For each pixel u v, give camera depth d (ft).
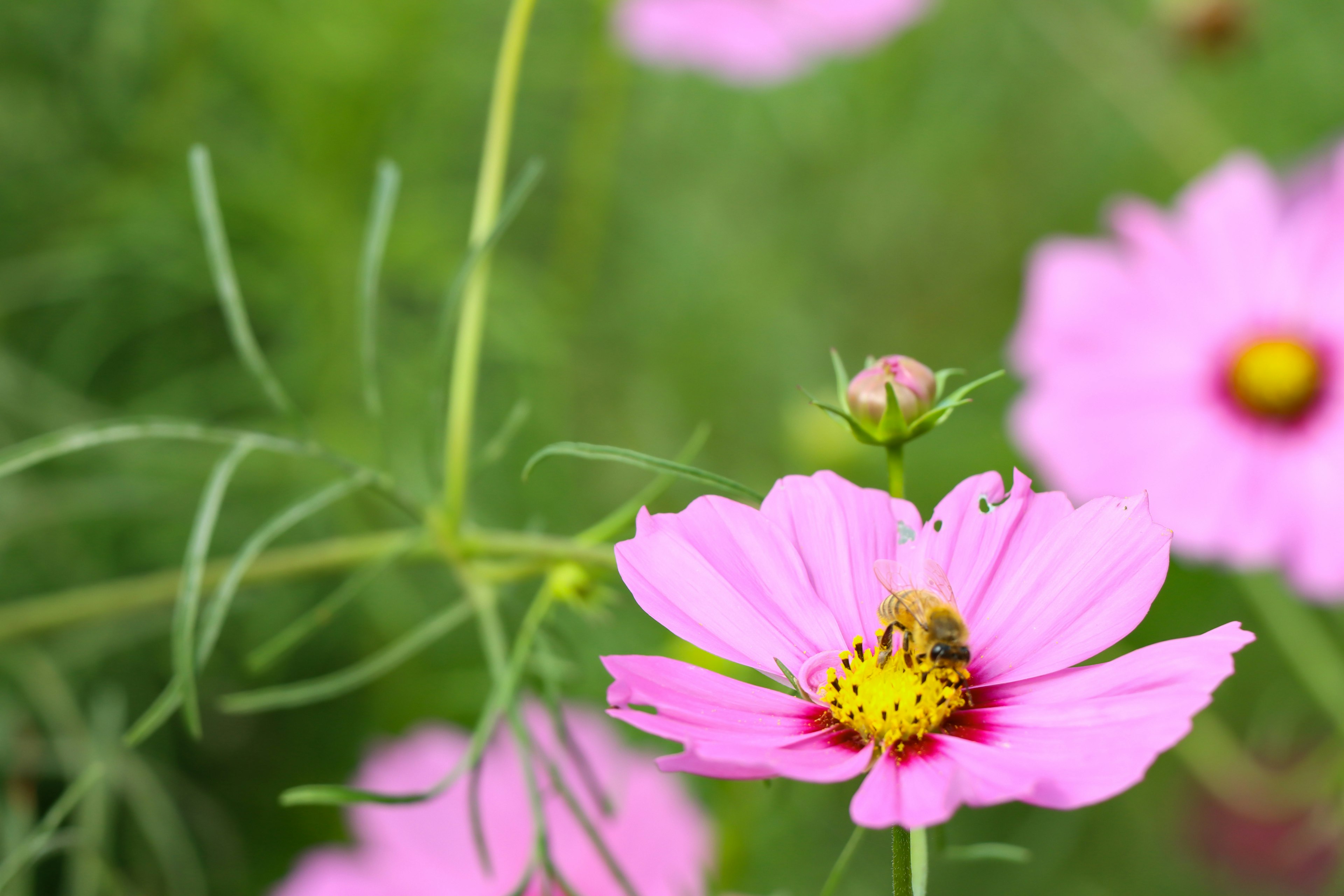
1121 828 3.16
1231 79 4.05
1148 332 2.72
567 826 2.27
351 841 2.69
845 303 3.99
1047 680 1.73
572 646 2.03
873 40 3.11
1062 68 4.19
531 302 3.09
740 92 3.83
